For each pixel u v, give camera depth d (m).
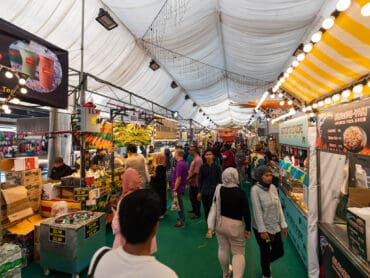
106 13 4.37
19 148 9.03
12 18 3.51
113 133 4.80
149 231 0.96
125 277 0.88
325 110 2.63
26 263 3.38
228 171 2.80
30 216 3.78
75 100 4.66
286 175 5.06
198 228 4.84
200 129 22.83
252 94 12.12
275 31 5.16
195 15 4.96
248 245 4.12
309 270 2.89
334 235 2.45
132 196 1.03
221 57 7.88
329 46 2.01
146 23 5.14
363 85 2.25
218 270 3.31
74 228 3.02
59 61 3.27
